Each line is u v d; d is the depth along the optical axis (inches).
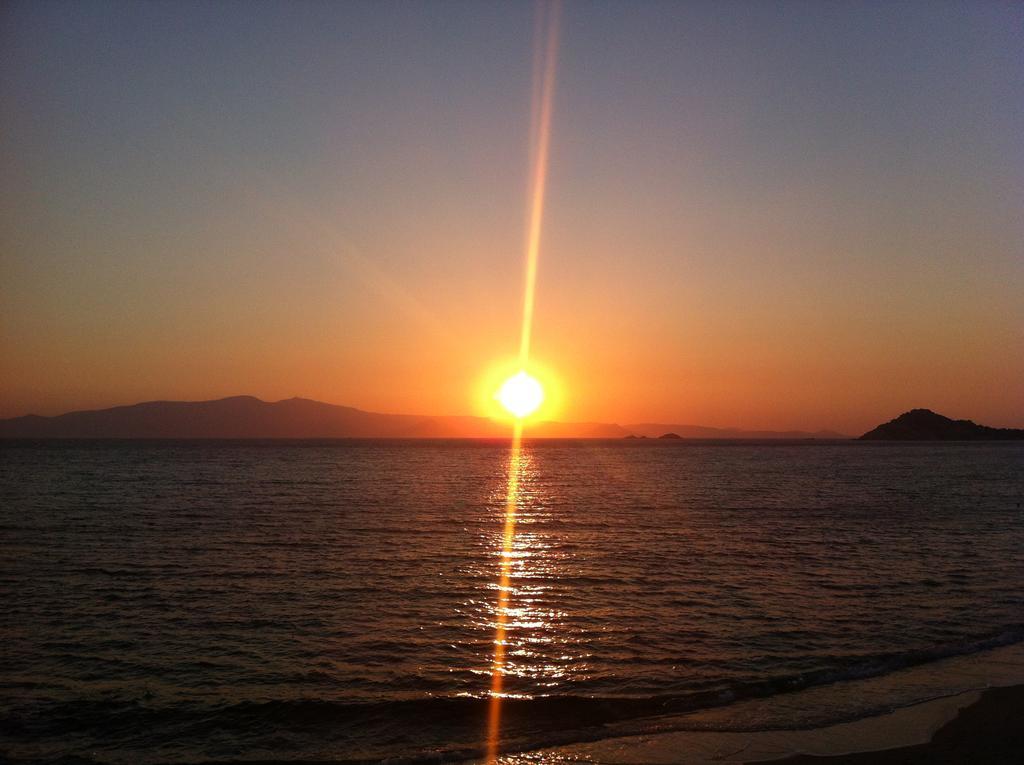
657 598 864.9
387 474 3518.7
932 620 766.5
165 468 3907.5
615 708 527.2
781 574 1009.5
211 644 681.0
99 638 701.3
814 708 521.3
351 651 661.3
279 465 4338.1
